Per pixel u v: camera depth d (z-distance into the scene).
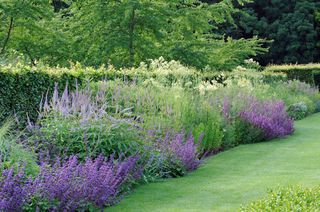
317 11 35.72
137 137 7.03
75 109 6.95
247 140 11.25
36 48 17.28
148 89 9.59
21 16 15.79
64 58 18.31
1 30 16.86
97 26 17.16
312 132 13.20
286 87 20.64
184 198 5.82
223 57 21.72
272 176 7.06
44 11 16.33
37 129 6.73
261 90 14.63
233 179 6.89
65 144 6.50
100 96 9.09
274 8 36.34
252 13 36.16
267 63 36.81
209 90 11.43
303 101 18.94
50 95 9.19
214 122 9.84
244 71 16.41
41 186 4.91
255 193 5.96
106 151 6.67
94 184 5.25
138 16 17.14
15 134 7.02
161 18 17.05
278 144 10.91
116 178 6.02
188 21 18.03
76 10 18.23
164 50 17.81
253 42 23.08
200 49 18.98
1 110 8.37
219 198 5.78
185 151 7.51
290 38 35.69
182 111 9.40
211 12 19.31
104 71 10.84
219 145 9.62
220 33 34.94
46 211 4.86
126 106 8.84
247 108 11.76
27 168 5.27
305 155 9.10
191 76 13.02
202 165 8.09
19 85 8.65
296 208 4.45
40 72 9.02
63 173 5.06
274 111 12.55
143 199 5.81
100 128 6.72
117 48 17.28
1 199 4.61
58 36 17.30
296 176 7.02
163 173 7.01
